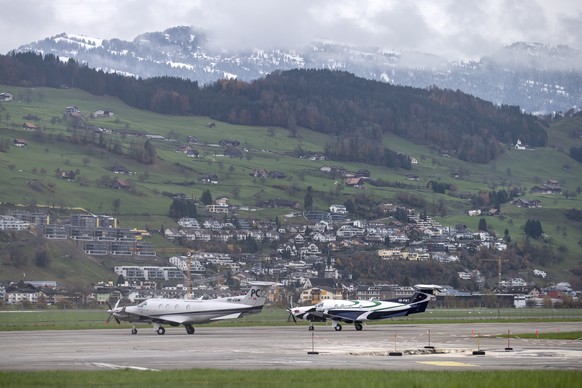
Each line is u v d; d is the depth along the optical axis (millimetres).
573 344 117812
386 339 126938
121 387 61062
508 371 74812
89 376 67938
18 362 83688
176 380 65375
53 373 70062
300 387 60531
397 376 69000
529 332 151000
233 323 185000
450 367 81312
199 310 141375
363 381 63656
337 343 116438
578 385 60406
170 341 118750
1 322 182875
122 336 132750
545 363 86625
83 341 117938
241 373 70938
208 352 98375
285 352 99250
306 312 159125
